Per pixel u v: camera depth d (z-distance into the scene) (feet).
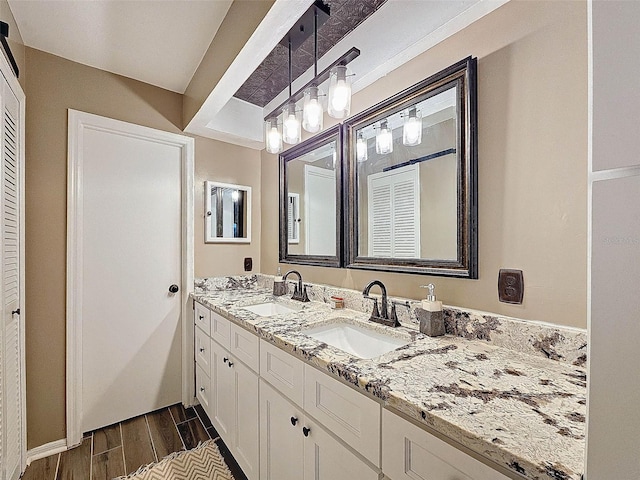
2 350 4.18
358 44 5.32
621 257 1.24
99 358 6.27
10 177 4.56
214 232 7.88
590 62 1.35
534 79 3.38
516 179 3.52
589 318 1.35
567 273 3.14
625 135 1.23
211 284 7.77
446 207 4.20
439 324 3.96
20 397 5.04
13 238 4.72
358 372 2.81
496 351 3.38
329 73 5.02
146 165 6.91
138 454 5.57
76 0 4.51
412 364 3.01
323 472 3.18
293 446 3.65
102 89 6.33
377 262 5.19
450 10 4.13
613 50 1.27
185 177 7.40
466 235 3.93
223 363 5.63
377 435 2.59
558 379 2.70
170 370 7.19
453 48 4.15
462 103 3.97
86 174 6.13
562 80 3.18
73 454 5.56
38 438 5.49
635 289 1.20
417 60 4.60
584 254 3.03
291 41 5.54
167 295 7.16
